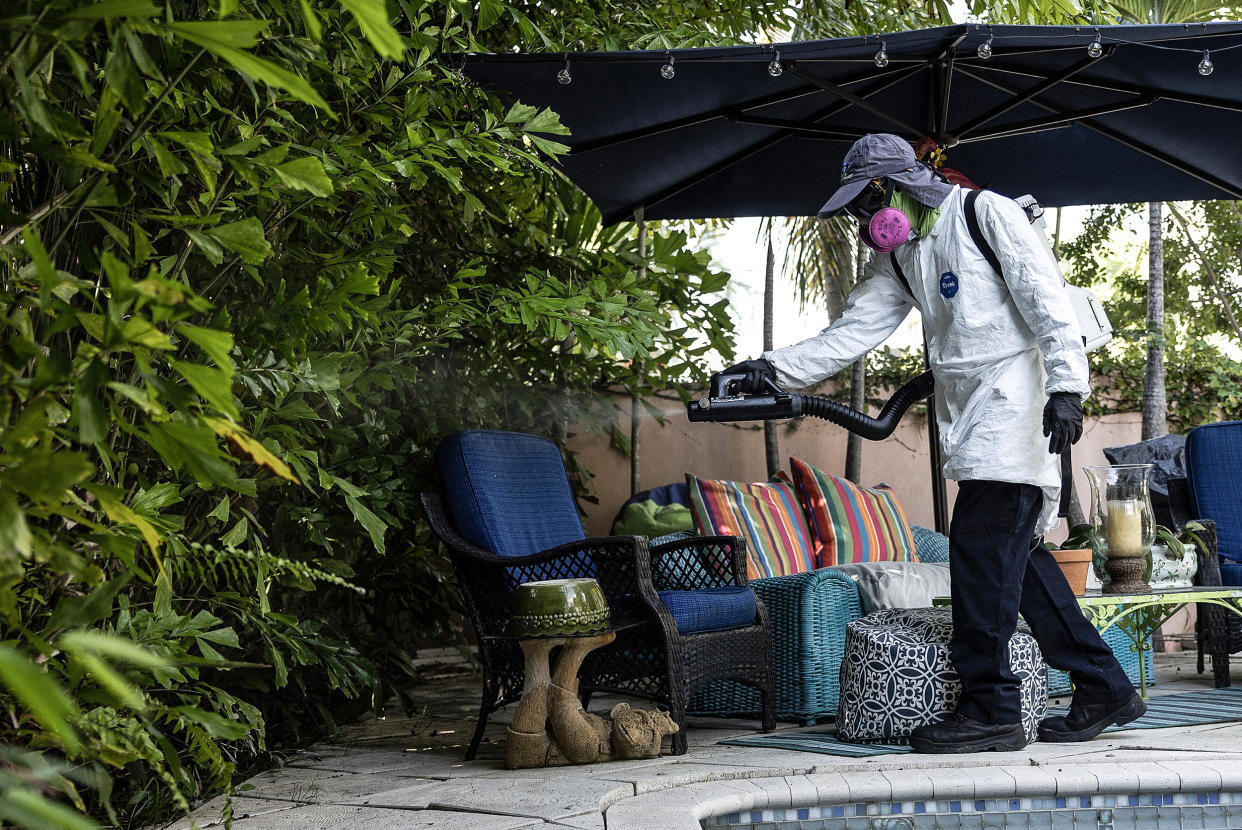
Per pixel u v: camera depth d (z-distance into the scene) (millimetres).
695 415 3168
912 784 2422
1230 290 8430
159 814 2330
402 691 3994
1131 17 4457
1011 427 2883
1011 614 2918
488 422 4695
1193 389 7480
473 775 2885
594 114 3787
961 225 2967
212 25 933
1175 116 4125
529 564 3164
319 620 3363
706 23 4559
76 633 747
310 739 3623
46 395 985
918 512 6777
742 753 3074
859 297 3303
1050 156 4602
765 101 3959
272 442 2082
